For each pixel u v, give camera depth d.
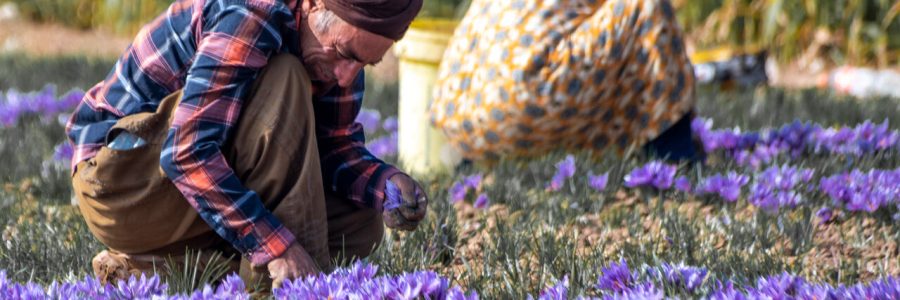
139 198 3.58
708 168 5.91
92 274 4.13
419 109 6.56
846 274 4.21
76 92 8.64
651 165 5.50
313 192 3.59
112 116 3.70
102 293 3.53
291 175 3.55
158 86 3.59
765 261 4.09
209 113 3.40
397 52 6.67
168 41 3.56
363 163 3.93
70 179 6.00
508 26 5.76
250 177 3.55
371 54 3.45
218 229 3.52
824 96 9.14
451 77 6.02
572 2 5.75
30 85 10.07
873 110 8.28
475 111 5.86
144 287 3.52
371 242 4.09
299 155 3.54
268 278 3.62
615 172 5.69
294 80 3.48
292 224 3.57
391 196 3.83
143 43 3.62
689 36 13.84
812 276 4.19
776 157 6.07
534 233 4.56
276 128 3.48
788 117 8.03
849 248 4.71
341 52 3.45
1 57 11.71
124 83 3.67
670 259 4.27
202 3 3.51
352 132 3.97
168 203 3.60
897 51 13.21
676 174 5.69
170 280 3.69
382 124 8.49
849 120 7.97
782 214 5.04
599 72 5.61
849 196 5.16
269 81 3.48
